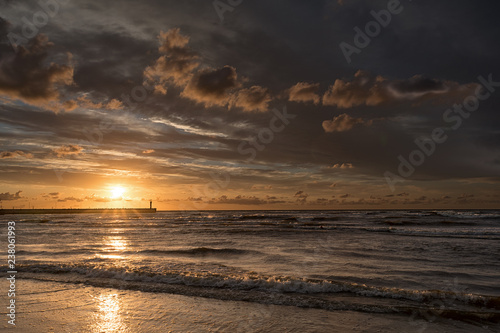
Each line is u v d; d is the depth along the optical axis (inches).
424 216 1943.9
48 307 218.7
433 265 383.9
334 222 1467.8
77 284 287.4
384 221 1489.9
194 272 333.4
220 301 235.0
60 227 1347.2
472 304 228.1
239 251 516.4
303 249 545.6
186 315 202.1
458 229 1008.2
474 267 370.9
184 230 1081.4
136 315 201.8
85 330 174.9
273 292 259.0
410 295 246.1
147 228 1229.1
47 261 421.4
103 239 783.7
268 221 1652.3
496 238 737.0
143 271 323.9
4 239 783.7
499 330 179.9
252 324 186.1
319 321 192.2
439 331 177.8
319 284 270.8
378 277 317.7
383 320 194.9
